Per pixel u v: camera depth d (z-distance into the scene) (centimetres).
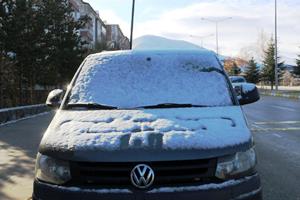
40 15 2802
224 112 493
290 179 815
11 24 2497
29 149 1180
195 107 514
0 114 1883
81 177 411
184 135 428
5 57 2498
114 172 407
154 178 402
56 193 411
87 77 573
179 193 396
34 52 2686
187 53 599
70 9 3550
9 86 2509
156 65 580
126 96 541
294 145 1209
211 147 417
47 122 2011
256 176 433
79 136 437
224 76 570
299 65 7269
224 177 412
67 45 3381
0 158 1049
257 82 10088
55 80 3481
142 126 450
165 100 534
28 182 808
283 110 2597
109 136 431
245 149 432
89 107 530
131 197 396
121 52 606
